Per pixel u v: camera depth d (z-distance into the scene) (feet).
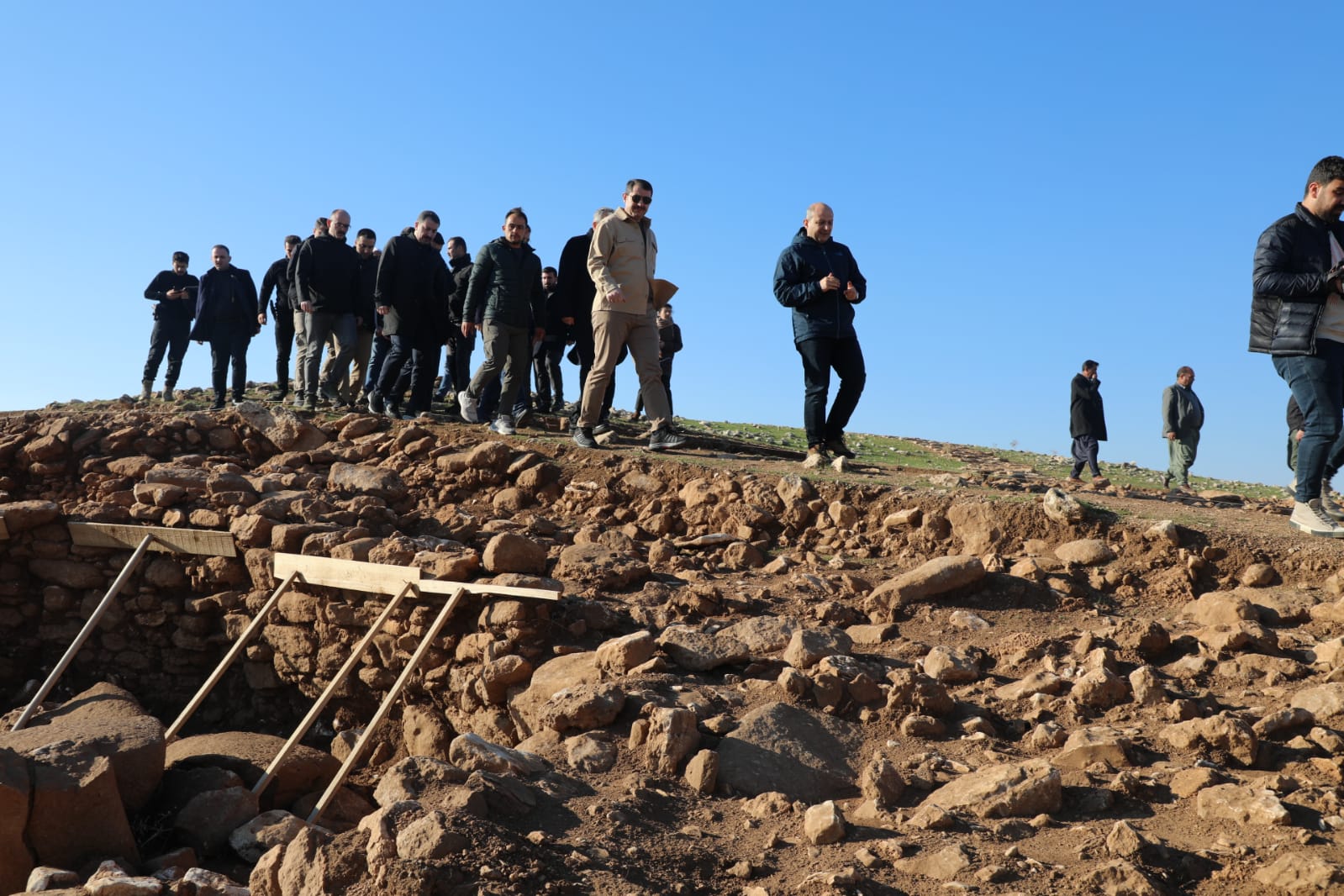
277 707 24.66
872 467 27.27
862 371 27.20
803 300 25.90
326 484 27.07
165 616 25.89
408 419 31.12
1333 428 18.97
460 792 10.98
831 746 13.41
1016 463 47.29
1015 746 13.53
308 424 29.91
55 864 14.30
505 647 18.33
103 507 27.12
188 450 29.81
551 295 34.65
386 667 21.50
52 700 26.76
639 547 22.88
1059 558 20.36
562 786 12.25
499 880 9.16
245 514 25.18
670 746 12.94
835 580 20.39
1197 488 43.55
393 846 9.74
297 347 36.24
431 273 31.71
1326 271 17.84
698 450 29.76
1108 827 10.79
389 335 31.22
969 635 17.66
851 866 9.88
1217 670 15.35
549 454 27.35
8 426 30.91
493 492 26.45
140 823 16.39
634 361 28.35
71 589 26.89
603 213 29.01
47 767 14.90
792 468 26.18
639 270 27.40
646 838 10.74
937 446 51.83
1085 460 41.34
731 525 23.45
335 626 22.71
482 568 20.77
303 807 18.28
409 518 25.04
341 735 21.86
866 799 11.94
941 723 13.96
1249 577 18.75
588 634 18.48
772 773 12.57
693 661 16.16
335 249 33.40
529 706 16.96
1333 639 15.38
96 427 30.25
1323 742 12.28
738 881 9.87
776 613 18.85
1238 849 9.93
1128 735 13.16
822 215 26.20
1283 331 18.42
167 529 25.61
